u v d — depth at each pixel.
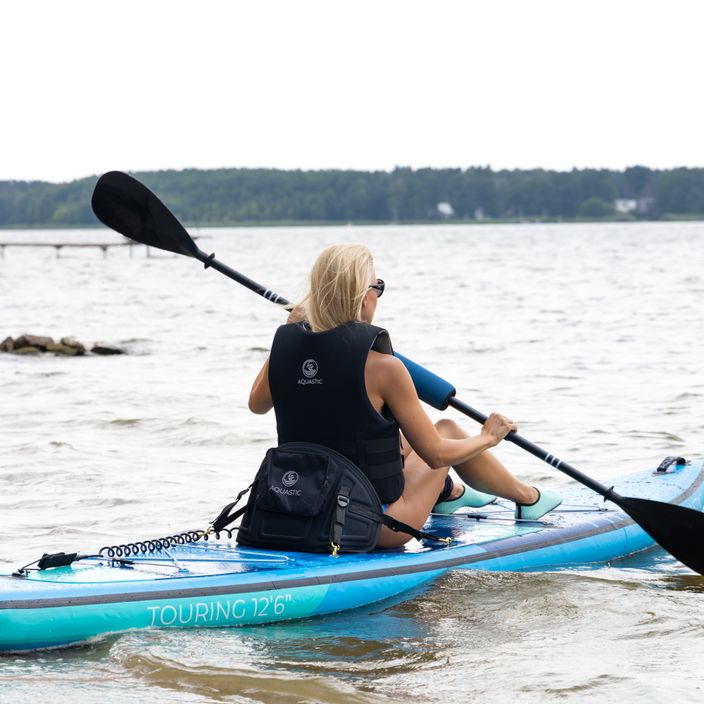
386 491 5.38
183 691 4.20
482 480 6.14
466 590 5.51
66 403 13.23
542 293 36.31
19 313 30.95
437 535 6.10
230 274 6.39
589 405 12.77
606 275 48.22
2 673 4.38
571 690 4.23
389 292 38.03
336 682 4.29
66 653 4.60
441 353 18.84
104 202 6.59
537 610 5.27
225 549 5.43
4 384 15.17
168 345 20.97
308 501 5.27
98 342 20.58
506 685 4.29
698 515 5.86
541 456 6.00
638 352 18.53
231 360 18.36
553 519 6.59
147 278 54.66
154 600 4.79
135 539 6.91
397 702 4.11
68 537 6.97
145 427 11.40
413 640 4.82
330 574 5.16
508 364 17.11
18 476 8.95
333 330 5.22
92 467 9.31
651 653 4.68
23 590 4.68
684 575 6.16
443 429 5.84
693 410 12.27
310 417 5.28
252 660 4.54
